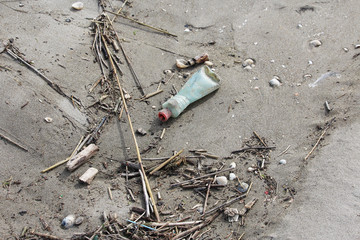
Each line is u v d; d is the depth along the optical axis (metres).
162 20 1.86
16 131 1.50
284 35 1.81
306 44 1.78
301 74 1.70
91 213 1.41
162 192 1.46
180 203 1.44
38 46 1.66
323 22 1.84
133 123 1.59
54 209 1.42
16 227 1.38
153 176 1.50
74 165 1.48
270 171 1.49
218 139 1.56
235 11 1.89
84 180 1.45
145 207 1.43
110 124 1.58
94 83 1.64
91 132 1.56
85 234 1.37
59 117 1.55
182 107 1.60
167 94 1.66
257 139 1.56
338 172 1.44
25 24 1.70
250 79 1.70
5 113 1.51
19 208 1.41
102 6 1.86
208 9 1.90
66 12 1.79
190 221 1.40
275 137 1.56
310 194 1.42
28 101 1.54
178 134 1.57
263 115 1.61
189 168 1.51
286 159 1.51
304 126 1.57
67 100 1.59
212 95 1.66
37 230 1.38
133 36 1.79
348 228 1.34
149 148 1.54
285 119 1.59
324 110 1.60
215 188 1.47
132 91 1.66
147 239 1.37
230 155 1.53
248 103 1.64
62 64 1.64
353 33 1.80
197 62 1.73
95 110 1.60
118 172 1.50
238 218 1.41
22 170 1.47
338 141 1.51
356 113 1.56
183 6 1.90
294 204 1.41
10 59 1.60
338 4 1.89
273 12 1.88
